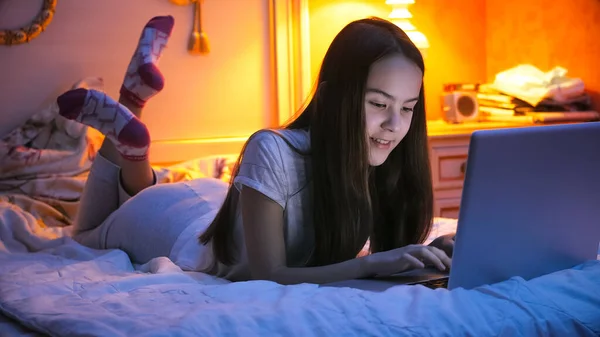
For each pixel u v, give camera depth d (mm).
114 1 2979
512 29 3537
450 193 3049
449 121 3264
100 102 2197
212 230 1583
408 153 1563
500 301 1108
